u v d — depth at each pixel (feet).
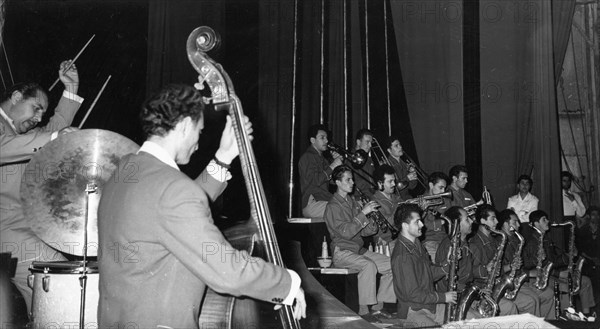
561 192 28.37
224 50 27.86
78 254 9.59
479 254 18.54
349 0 30.63
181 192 6.10
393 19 31.14
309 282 13.26
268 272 6.28
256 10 28.63
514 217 20.51
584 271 23.02
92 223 9.64
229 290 6.01
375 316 16.63
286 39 29.09
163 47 26.09
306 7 29.76
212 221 6.23
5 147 11.14
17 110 12.03
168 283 6.11
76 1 22.86
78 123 23.58
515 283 17.92
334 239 17.69
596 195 31.24
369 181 21.74
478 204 21.63
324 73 29.89
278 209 26.86
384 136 30.45
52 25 22.00
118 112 24.47
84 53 23.36
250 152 7.23
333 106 30.25
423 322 14.89
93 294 9.50
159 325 6.03
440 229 20.45
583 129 31.81
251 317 8.93
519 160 30.25
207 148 24.94
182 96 6.49
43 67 21.74
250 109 28.40
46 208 9.57
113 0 24.14
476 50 30.78
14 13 20.77
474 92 30.73
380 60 30.73
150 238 6.05
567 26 30.17
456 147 30.76
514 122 30.42
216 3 27.45
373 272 16.97
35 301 9.68
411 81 31.07
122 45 24.57
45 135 11.30
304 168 20.83
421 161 30.78
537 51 29.89
